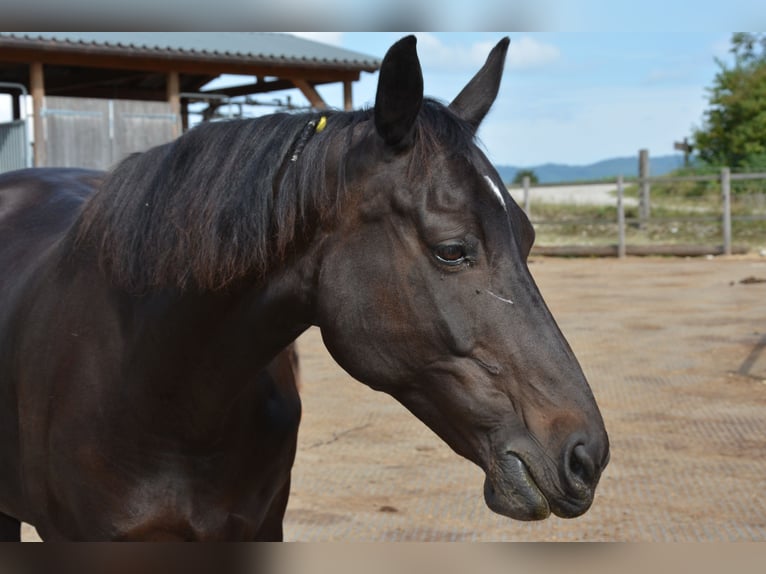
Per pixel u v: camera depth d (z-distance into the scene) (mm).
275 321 1917
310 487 4316
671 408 5566
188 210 1888
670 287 11109
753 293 10250
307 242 1837
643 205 17625
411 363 1735
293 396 2330
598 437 1638
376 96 1705
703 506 3932
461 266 1684
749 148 24734
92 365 2059
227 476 2092
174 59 13219
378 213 1745
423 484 4344
